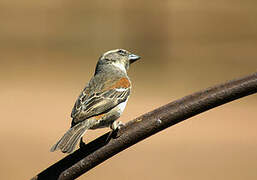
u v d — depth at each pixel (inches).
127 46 1113.4
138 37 1150.3
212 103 191.5
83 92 252.5
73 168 190.1
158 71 967.6
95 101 244.4
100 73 273.7
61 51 1077.1
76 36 1151.0
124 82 261.3
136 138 194.5
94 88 254.7
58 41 1124.5
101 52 1082.1
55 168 190.2
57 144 209.6
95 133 588.1
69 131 224.1
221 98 191.0
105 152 192.2
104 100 246.7
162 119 193.9
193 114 193.6
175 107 192.9
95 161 192.1
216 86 192.1
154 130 193.5
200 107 193.2
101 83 257.9
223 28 1163.3
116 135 193.3
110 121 249.0
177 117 192.9
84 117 234.8
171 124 195.8
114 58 288.5
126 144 193.5
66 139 215.5
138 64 1007.6
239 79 191.3
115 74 269.6
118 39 1147.3
